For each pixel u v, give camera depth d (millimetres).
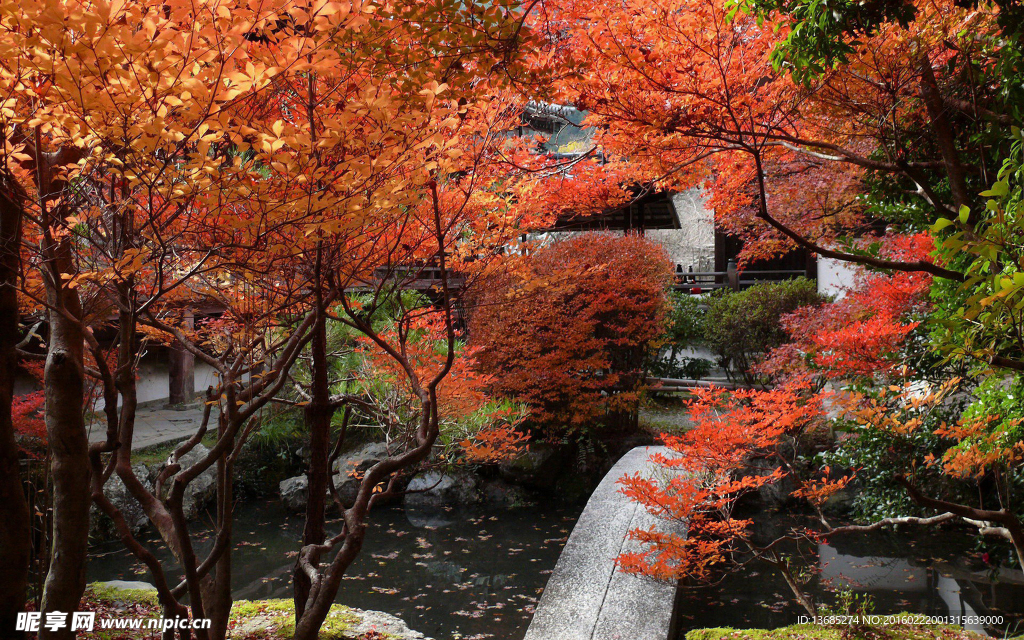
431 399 2572
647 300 10086
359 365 7988
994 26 3398
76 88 1594
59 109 1752
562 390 9727
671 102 3533
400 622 5020
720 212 5527
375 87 1945
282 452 10070
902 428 5059
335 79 2312
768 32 3578
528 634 4605
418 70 1981
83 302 2795
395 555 7801
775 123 4031
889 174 5059
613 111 3680
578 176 4887
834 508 8531
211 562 2328
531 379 9570
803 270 15023
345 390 7961
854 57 3566
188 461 9000
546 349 9906
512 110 3641
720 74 3541
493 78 2227
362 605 6422
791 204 6984
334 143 1912
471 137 3551
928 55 3953
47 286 2402
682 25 3352
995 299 1858
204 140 1721
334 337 8391
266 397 2389
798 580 6500
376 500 2662
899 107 4172
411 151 2088
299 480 9414
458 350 6578
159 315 3898
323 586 2227
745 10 3131
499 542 8250
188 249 2260
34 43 1494
